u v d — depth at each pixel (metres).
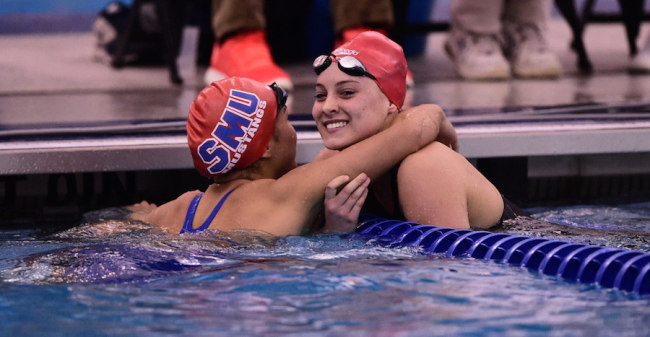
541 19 17.75
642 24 27.52
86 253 6.93
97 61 21.34
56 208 10.25
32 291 5.93
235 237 7.44
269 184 7.77
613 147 10.39
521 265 6.44
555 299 5.52
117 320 5.25
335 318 5.14
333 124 7.84
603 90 14.84
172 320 5.21
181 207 8.23
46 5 30.02
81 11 30.42
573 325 4.93
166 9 16.91
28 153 9.59
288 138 8.23
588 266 6.10
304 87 15.80
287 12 20.47
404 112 8.17
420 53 23.34
